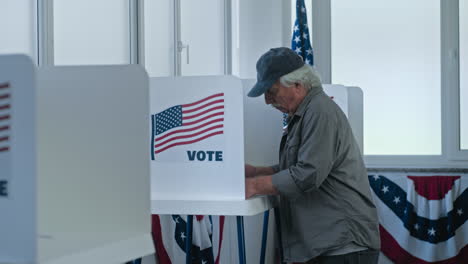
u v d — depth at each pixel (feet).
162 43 9.80
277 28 12.83
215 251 10.88
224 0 12.63
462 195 13.24
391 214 13.44
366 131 14.29
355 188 6.96
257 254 12.32
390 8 14.19
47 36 6.86
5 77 3.20
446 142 13.98
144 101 4.50
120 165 4.57
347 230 6.86
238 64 13.35
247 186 6.86
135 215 4.51
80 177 4.64
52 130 4.73
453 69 13.96
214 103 6.83
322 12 14.28
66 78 4.70
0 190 3.25
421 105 14.15
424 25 14.12
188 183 6.88
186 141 6.91
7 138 3.22
